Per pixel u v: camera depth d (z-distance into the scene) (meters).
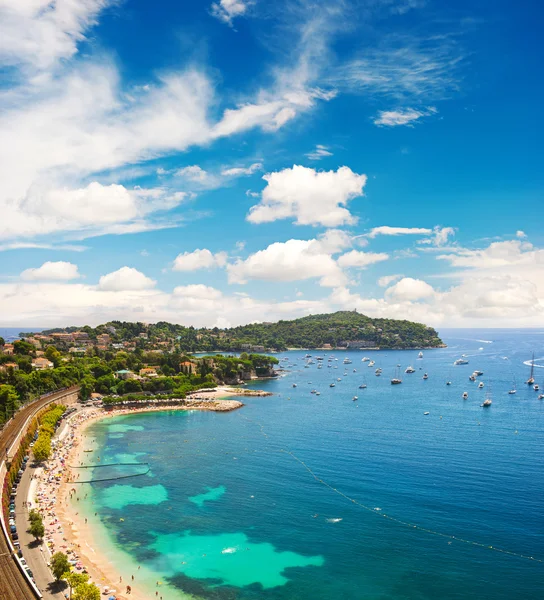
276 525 131.88
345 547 119.94
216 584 104.12
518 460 187.62
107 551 116.69
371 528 129.62
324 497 150.75
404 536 125.06
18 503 134.38
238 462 187.38
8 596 87.19
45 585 92.81
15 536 114.31
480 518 134.75
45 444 173.00
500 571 108.50
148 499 149.75
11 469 146.88
